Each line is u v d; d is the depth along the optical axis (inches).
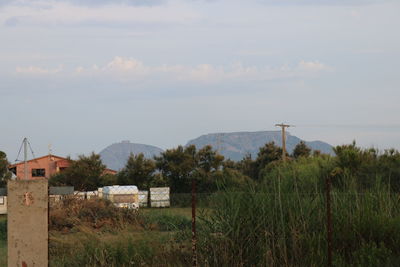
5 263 486.0
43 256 353.1
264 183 434.9
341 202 429.4
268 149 2600.9
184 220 617.0
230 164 2564.0
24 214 353.7
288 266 378.9
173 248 425.1
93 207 882.1
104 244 438.3
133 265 407.5
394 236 414.9
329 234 378.9
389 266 369.4
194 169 2226.9
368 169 789.2
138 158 2311.8
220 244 395.5
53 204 959.6
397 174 559.5
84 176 2293.3
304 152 2519.7
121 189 1648.6
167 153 2282.2
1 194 1642.5
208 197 431.5
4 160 2539.4
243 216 402.9
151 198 1668.3
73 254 439.2
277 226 397.7
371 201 436.5
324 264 384.2
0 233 869.2
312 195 433.4
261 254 389.1
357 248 404.2
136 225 615.5
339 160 857.5
